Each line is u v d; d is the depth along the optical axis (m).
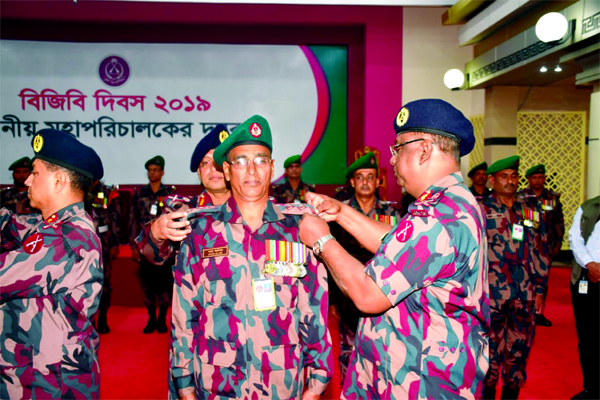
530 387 3.85
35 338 1.85
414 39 8.62
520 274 3.71
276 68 9.17
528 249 3.76
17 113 8.96
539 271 3.79
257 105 9.18
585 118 8.49
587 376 3.56
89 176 2.06
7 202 5.37
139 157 9.13
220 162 2.00
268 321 1.82
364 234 2.01
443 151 1.71
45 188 1.98
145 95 9.09
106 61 9.02
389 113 8.65
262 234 1.90
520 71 6.67
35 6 8.41
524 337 3.66
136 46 9.05
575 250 3.60
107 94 9.05
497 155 8.07
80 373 1.91
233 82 9.15
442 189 1.68
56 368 1.86
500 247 3.75
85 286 1.92
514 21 6.49
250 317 1.82
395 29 8.62
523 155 8.55
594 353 3.51
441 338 1.59
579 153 8.62
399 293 1.55
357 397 1.79
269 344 1.82
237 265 1.85
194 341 1.88
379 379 1.68
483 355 1.66
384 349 1.66
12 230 2.30
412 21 8.62
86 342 1.93
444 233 1.55
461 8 7.09
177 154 9.16
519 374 3.62
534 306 3.70
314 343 1.89
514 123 8.06
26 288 1.83
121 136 9.10
